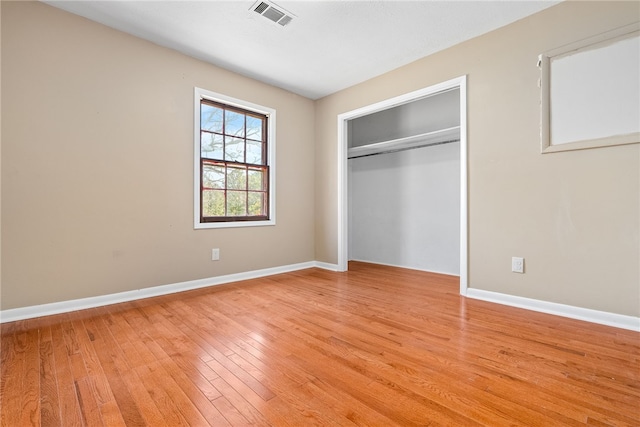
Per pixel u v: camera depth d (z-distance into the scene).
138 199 2.76
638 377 1.45
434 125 4.12
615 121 2.07
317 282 3.42
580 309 2.23
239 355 1.68
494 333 1.98
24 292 2.23
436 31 2.69
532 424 1.13
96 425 1.13
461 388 1.37
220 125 3.43
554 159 2.34
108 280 2.60
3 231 2.15
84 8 2.37
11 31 2.18
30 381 1.42
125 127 2.69
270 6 2.36
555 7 2.33
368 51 3.03
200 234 3.19
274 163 3.87
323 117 4.25
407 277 3.69
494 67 2.65
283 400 1.28
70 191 2.41
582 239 2.23
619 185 2.08
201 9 2.40
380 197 4.68
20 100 2.20
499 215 2.63
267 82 3.76
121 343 1.83
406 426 1.12
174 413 1.20
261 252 3.73
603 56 2.12
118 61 2.65
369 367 1.55
